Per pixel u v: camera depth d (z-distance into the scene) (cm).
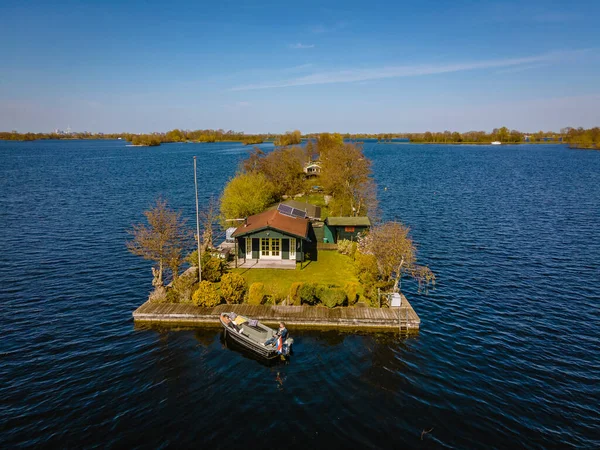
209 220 4688
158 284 3136
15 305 3089
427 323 2919
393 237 3153
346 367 2395
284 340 2511
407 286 3544
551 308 3136
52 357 2428
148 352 2525
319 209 5694
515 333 2775
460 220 5938
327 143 12000
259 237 3772
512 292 3425
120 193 7950
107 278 3656
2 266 3884
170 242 3272
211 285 3006
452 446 1791
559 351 2559
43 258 4131
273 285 3338
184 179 10081
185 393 2138
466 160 16275
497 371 2353
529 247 4631
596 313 3053
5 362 2355
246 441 1806
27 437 1794
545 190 8625
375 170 12469
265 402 2078
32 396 2069
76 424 1884
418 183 9750
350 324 2828
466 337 2730
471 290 3466
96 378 2241
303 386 2212
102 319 2922
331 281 3444
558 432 1883
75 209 6431
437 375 2314
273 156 7919
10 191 7981
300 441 1809
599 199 7525
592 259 4209
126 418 1934
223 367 2384
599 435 1867
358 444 1795
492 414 2000
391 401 2089
